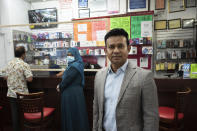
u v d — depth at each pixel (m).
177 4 3.32
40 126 1.67
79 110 1.87
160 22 3.40
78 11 3.88
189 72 1.95
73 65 1.85
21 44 3.25
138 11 3.51
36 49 3.09
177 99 1.48
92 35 3.06
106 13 3.74
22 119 1.67
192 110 1.94
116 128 0.84
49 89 2.27
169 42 3.35
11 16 3.56
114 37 0.83
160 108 1.83
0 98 2.44
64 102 1.88
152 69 3.48
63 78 1.84
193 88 1.84
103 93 0.92
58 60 2.84
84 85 2.13
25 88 1.94
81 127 1.87
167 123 1.64
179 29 3.37
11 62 1.93
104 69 1.02
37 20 4.01
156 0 3.41
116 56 0.84
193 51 3.21
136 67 0.86
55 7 3.98
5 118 2.47
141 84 0.78
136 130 0.78
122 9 3.62
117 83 0.88
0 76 2.37
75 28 3.19
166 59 3.45
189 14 3.29
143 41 3.32
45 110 1.88
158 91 2.01
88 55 3.24
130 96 0.78
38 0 4.08
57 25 3.77
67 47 3.01
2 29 3.50
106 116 0.90
